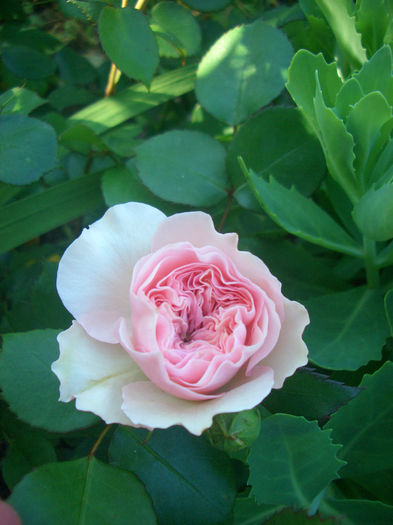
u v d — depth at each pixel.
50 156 0.27
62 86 0.39
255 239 0.28
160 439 0.23
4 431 0.27
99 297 0.20
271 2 0.38
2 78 0.37
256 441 0.20
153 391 0.19
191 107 0.39
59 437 0.26
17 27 0.35
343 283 0.29
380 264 0.26
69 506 0.21
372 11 0.26
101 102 0.33
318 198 0.31
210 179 0.27
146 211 0.20
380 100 0.21
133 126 0.34
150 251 0.20
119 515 0.21
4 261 0.35
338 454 0.23
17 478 0.26
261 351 0.18
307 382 0.22
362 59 0.26
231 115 0.28
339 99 0.23
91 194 0.31
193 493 0.22
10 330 0.30
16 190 0.33
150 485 0.22
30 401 0.22
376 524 0.22
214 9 0.31
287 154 0.26
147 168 0.27
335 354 0.24
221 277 0.19
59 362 0.19
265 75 0.28
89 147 0.31
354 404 0.22
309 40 0.30
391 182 0.21
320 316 0.25
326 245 0.25
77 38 0.40
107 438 0.26
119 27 0.26
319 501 0.23
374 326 0.25
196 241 0.19
